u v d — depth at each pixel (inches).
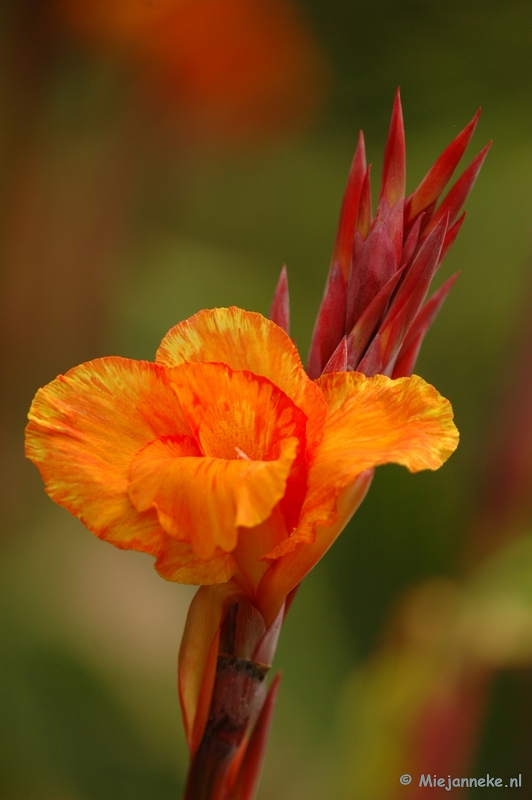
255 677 25.6
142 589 43.9
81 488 25.1
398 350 26.1
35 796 35.6
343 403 25.5
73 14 46.5
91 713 38.2
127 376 25.6
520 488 37.7
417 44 45.8
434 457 24.7
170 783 37.1
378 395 25.4
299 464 25.3
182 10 46.9
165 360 25.8
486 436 39.9
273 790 34.8
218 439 25.6
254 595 25.6
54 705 38.0
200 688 25.5
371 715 33.4
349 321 26.4
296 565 25.4
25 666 38.6
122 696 38.9
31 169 48.0
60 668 38.9
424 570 37.5
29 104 47.9
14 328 47.9
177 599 44.3
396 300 26.0
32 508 47.2
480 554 37.2
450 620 34.0
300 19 47.1
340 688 36.4
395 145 26.2
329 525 24.7
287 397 25.4
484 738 34.7
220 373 25.5
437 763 32.9
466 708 33.0
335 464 24.9
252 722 25.6
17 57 46.8
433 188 26.4
